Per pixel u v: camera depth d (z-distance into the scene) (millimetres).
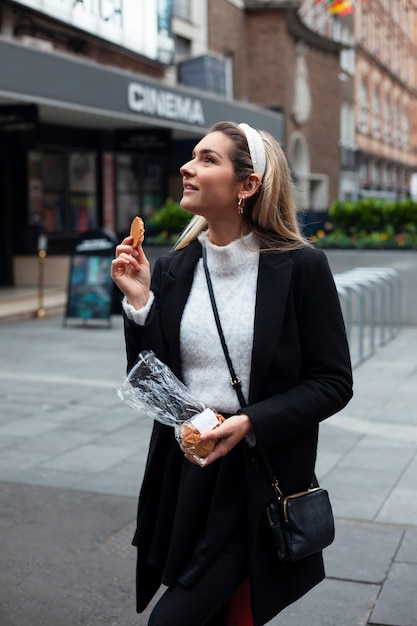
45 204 18000
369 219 14719
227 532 2375
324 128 31125
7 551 4418
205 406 2396
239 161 2424
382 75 46312
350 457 5992
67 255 16844
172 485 2502
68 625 3686
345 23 36781
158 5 18172
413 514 4867
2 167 16812
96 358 10133
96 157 19781
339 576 4090
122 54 18297
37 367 9516
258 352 2375
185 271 2502
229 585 2365
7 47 11945
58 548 4461
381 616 3699
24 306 14375
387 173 50219
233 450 2410
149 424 6945
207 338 2426
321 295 2426
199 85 21594
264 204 2457
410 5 55406
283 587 2424
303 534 2365
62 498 5168
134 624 3703
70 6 14586
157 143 18797
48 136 17938
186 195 2451
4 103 13312
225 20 24484
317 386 2387
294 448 2436
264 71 26141
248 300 2436
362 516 4832
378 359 10258
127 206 21438
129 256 2430
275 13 25734
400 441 6441
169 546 2443
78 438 6492
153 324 2436
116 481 5477
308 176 29344
